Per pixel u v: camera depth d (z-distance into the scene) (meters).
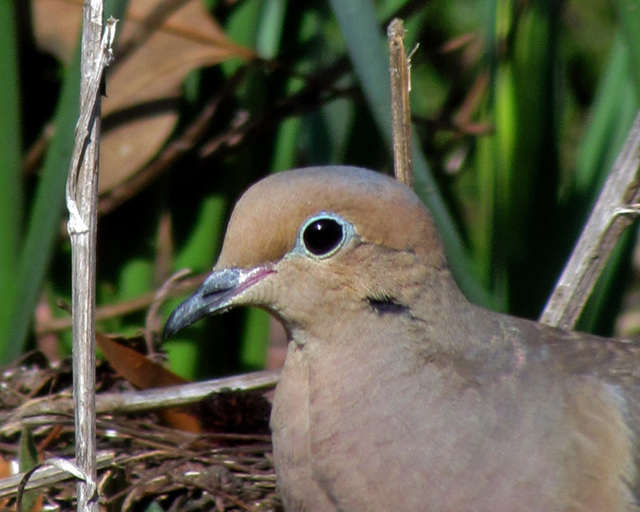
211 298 2.01
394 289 2.00
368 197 2.00
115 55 2.08
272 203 2.00
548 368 2.01
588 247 2.04
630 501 2.00
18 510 2.01
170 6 2.08
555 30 2.08
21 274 2.05
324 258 2.00
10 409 2.06
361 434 2.00
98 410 2.04
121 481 2.03
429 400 2.00
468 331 2.01
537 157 2.08
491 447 2.00
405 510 2.00
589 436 2.00
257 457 2.04
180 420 2.06
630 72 2.05
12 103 2.06
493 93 2.08
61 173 2.05
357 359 2.00
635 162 2.04
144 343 2.08
